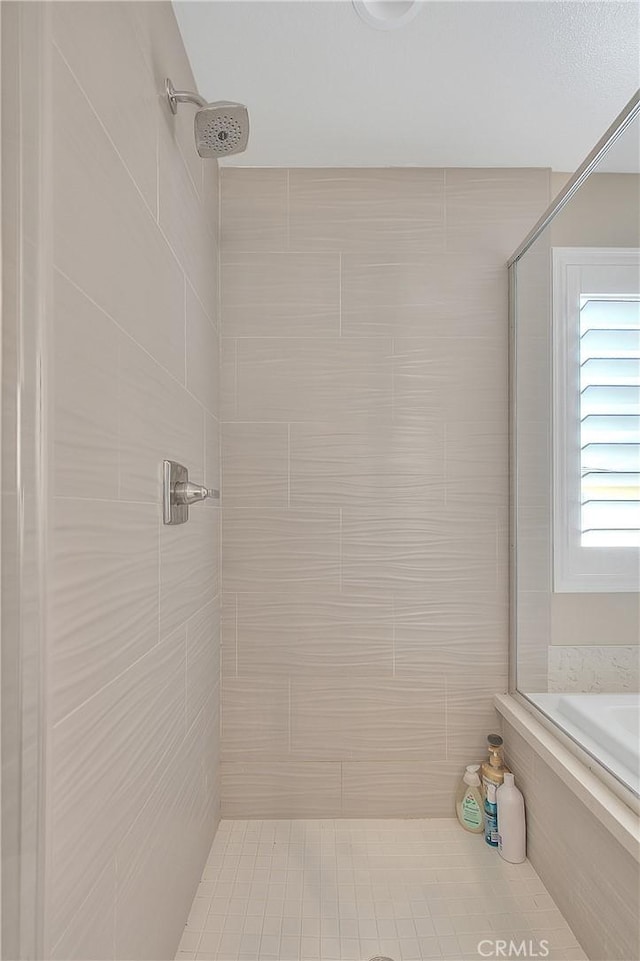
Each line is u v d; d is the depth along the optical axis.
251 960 1.28
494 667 1.90
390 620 1.90
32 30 0.62
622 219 1.19
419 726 1.89
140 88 1.04
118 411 0.91
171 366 1.24
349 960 1.28
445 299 1.93
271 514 1.90
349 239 1.93
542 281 1.65
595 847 1.27
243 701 1.89
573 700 1.43
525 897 1.49
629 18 1.34
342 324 1.92
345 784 1.88
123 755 0.93
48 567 0.64
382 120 1.71
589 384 1.34
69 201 0.73
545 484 1.63
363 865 1.63
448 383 1.92
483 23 1.36
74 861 0.75
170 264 1.24
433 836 1.78
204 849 1.61
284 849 1.71
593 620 1.33
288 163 1.92
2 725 0.59
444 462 1.92
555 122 1.71
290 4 1.30
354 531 1.90
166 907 1.20
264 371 1.91
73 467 0.74
